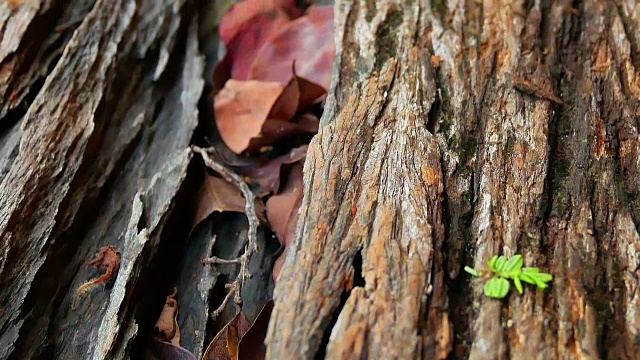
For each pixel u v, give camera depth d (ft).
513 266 1.35
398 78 1.54
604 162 1.46
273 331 1.32
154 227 1.51
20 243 1.48
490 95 1.52
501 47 1.57
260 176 1.63
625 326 1.33
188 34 1.74
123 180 1.59
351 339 1.31
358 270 1.36
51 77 1.61
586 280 1.36
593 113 1.50
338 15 1.62
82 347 1.46
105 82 1.63
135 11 1.70
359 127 1.48
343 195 1.41
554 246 1.38
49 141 1.55
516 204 1.41
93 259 1.52
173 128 1.65
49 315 1.47
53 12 1.70
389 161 1.44
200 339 1.49
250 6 1.71
